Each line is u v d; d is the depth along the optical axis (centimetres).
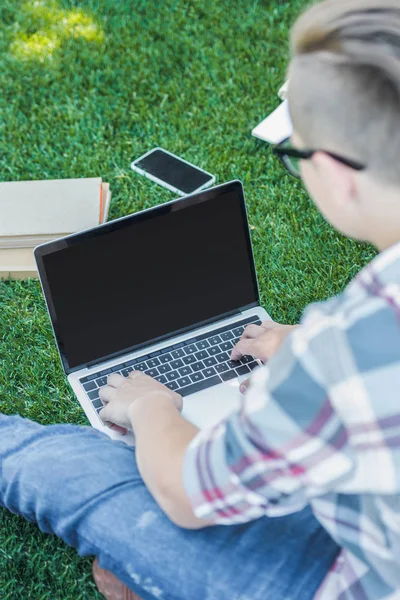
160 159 265
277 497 99
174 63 301
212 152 270
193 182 258
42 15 321
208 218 185
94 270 178
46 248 172
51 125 282
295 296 229
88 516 134
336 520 108
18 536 182
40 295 230
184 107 286
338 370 86
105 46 310
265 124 272
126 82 296
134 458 142
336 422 89
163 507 119
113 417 150
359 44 86
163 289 187
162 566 127
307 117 92
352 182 93
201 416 178
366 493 103
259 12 318
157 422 127
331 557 124
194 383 183
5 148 274
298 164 102
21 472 143
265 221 248
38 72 300
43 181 240
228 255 190
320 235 243
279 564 124
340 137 90
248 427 94
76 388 181
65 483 137
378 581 109
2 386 211
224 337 191
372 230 98
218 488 101
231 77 296
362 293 90
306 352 89
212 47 308
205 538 128
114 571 133
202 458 102
